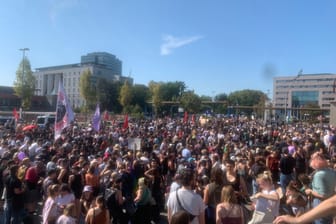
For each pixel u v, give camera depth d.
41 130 25.53
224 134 28.56
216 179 7.12
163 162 13.07
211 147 17.62
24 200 8.66
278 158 13.27
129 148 16.20
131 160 12.02
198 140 21.38
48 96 107.19
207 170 10.58
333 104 45.28
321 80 134.50
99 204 7.39
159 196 10.83
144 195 8.99
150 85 119.12
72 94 156.12
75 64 164.50
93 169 10.02
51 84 164.00
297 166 12.78
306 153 14.40
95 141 20.61
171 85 121.88
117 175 9.42
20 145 17.34
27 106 73.69
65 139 19.86
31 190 8.90
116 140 22.28
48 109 104.62
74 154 13.73
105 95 112.06
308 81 137.75
